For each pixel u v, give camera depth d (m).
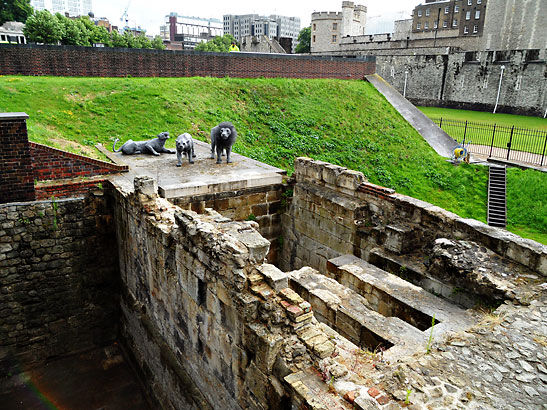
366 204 9.80
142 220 8.35
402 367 4.82
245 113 20.72
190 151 12.77
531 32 49.34
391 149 21.36
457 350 5.20
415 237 8.88
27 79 17.55
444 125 29.66
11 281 9.74
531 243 7.04
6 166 9.36
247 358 5.46
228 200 11.06
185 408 7.25
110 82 18.89
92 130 15.32
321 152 19.50
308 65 26.48
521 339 5.41
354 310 6.54
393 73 47.12
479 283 6.88
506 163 20.06
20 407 8.92
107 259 10.87
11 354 10.06
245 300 5.22
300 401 4.36
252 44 62.00
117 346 11.20
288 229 12.06
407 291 7.27
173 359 7.82
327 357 4.78
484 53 39.75
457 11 63.28
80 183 10.27
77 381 9.77
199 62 22.98
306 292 7.23
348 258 8.81
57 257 10.17
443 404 4.26
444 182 19.11
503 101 38.84
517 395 4.46
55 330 10.52
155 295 8.41
